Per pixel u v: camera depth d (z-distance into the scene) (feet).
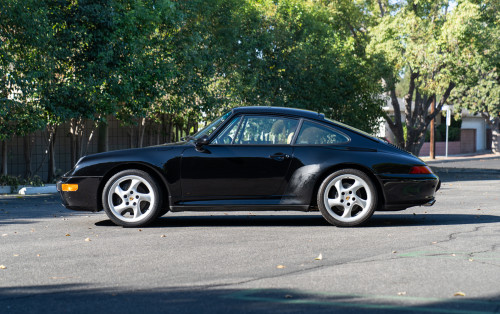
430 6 91.71
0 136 51.29
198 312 13.08
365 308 13.34
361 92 88.94
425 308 13.34
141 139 71.00
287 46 77.51
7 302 13.98
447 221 28.30
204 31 68.28
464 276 16.42
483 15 93.45
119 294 14.64
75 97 52.60
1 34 48.91
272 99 76.18
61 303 13.88
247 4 75.00
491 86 160.56
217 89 69.21
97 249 20.68
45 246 21.45
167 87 61.98
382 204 26.18
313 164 25.72
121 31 54.39
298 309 13.28
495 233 24.17
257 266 17.78
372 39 90.48
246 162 25.80
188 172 25.81
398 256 19.25
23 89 49.08
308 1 86.79
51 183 61.46
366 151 26.05
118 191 25.98
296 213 31.86
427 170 26.35
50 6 52.60
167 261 18.54
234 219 29.07
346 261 18.47
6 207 37.73
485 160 141.90
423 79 91.97
